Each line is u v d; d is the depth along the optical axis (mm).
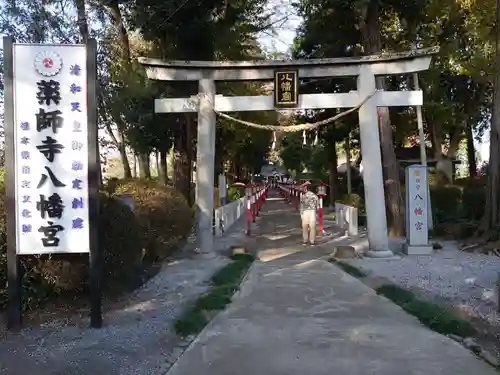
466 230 13984
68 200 5840
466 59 17734
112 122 16266
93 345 5438
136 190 9953
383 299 7613
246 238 15727
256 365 4863
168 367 4871
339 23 16203
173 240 10766
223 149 27125
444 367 4750
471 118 23641
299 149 34094
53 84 5809
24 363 4891
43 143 5789
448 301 7359
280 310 7000
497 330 5863
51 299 6738
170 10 13656
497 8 12898
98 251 5922
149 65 11539
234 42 16609
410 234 11867
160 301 7566
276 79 11398
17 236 5758
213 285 8641
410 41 17688
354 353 5164
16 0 12250
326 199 31047
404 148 28969
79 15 12547
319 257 12008
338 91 19344
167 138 17766
